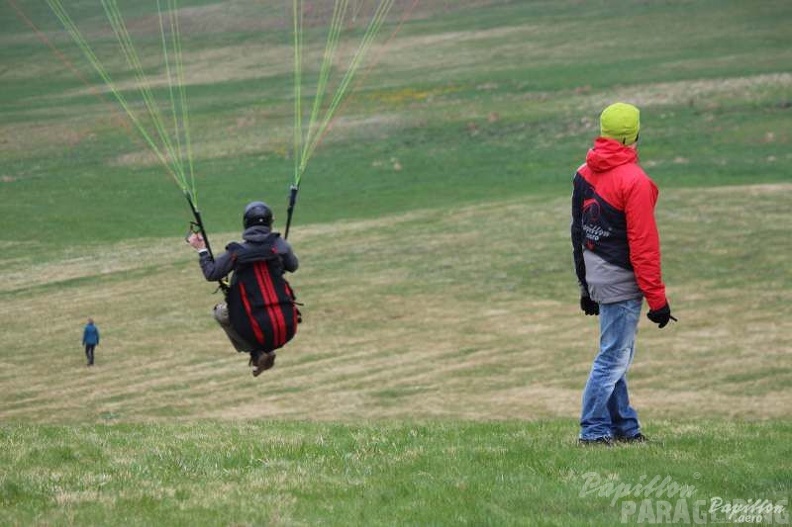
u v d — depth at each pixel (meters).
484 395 92.06
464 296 128.12
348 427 40.97
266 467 28.61
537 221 163.50
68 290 140.50
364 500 24.23
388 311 123.19
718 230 148.12
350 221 176.75
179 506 23.70
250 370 103.81
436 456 29.55
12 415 89.69
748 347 102.31
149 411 89.81
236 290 29.58
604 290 30.11
